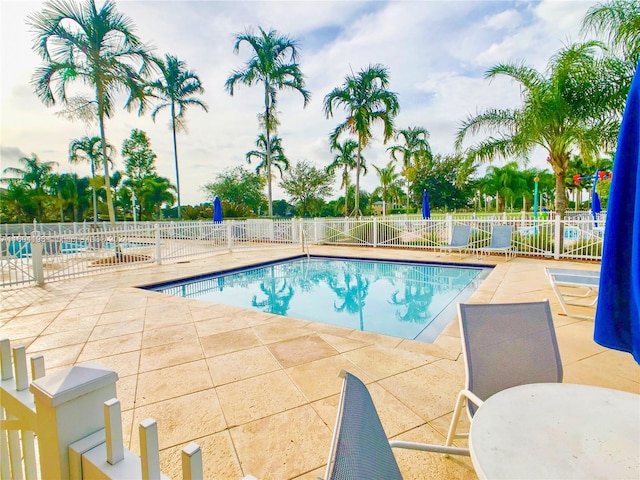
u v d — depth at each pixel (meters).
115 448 0.87
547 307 1.80
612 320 1.39
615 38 6.85
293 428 2.02
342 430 0.74
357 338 3.48
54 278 6.78
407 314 5.16
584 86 7.72
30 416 1.04
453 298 5.91
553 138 8.38
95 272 7.58
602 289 1.42
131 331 3.76
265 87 15.63
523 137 8.43
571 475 0.87
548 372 1.68
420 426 2.01
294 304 5.83
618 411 1.15
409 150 20.08
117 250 8.53
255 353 3.11
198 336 3.58
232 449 1.85
